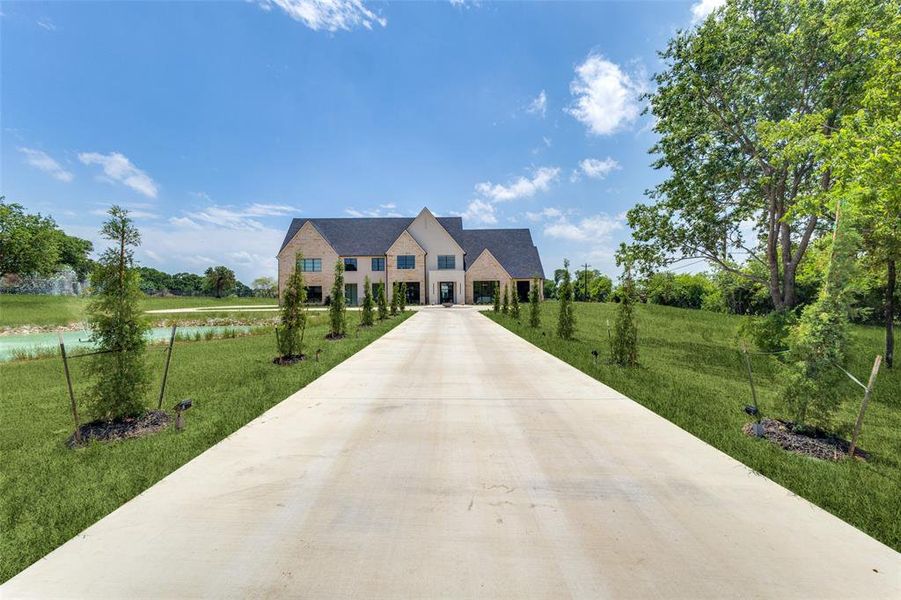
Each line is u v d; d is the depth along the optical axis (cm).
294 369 879
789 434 482
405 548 269
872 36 918
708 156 1625
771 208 1495
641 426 514
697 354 1288
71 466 399
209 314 2898
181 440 464
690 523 301
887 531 292
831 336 472
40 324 2552
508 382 755
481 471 384
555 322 2203
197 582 238
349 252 4406
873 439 506
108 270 517
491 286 4422
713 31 1464
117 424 509
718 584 237
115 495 341
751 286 2514
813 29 1290
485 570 248
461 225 4928
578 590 231
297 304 1003
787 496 342
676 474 380
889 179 759
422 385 731
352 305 4391
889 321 1199
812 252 1722
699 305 3938
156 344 1356
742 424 529
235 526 294
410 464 399
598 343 1420
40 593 231
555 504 325
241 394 663
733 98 1538
